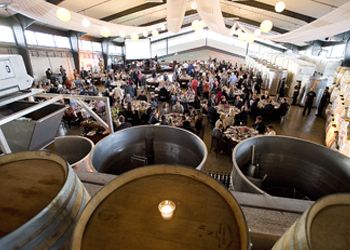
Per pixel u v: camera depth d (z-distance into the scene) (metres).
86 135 5.57
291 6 7.68
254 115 8.27
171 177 0.76
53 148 2.77
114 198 0.67
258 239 0.85
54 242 0.60
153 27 8.70
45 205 0.63
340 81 7.60
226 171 5.09
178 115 7.16
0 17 8.62
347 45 8.40
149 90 12.69
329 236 0.51
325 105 8.48
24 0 3.63
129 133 1.90
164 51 23.97
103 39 17.80
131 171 0.74
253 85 12.08
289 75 11.69
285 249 0.56
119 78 13.20
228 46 23.05
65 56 13.29
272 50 22.16
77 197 0.72
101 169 1.64
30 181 0.73
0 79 1.75
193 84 10.78
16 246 0.52
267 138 1.72
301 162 1.68
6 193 0.68
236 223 0.59
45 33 11.52
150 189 0.71
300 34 6.75
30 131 2.02
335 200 0.59
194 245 0.55
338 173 1.44
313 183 1.62
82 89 9.42
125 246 0.55
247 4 8.48
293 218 0.92
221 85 11.09
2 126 2.00
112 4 9.02
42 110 2.42
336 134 5.18
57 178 0.74
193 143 1.78
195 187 0.71
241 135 5.64
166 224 0.59
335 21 4.42
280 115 7.96
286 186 1.80
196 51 23.72
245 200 1.03
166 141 1.97
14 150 2.14
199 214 0.62
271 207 0.98
